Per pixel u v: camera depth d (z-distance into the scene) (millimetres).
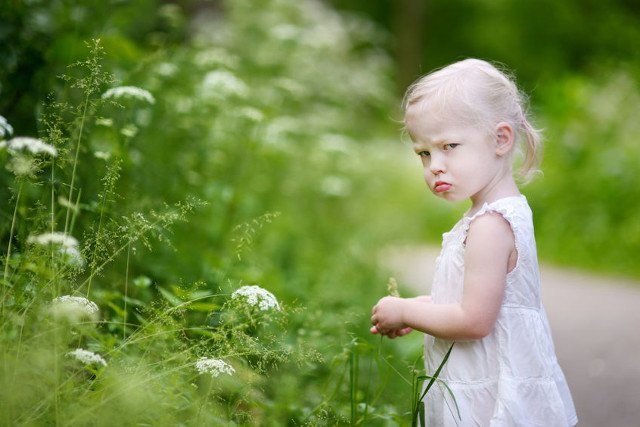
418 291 8562
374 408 3945
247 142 7227
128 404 2836
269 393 4102
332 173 11062
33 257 3246
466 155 3154
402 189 16141
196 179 6184
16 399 2762
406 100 3562
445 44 37000
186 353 3252
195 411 3152
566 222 13344
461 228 3188
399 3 32750
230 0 11023
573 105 15945
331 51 12031
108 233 3543
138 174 4953
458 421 3098
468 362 3113
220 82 6562
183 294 3488
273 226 8391
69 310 2969
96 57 3965
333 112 11703
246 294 3238
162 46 6008
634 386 5836
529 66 35938
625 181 13422
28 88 4891
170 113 6215
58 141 3584
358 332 5375
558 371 3258
